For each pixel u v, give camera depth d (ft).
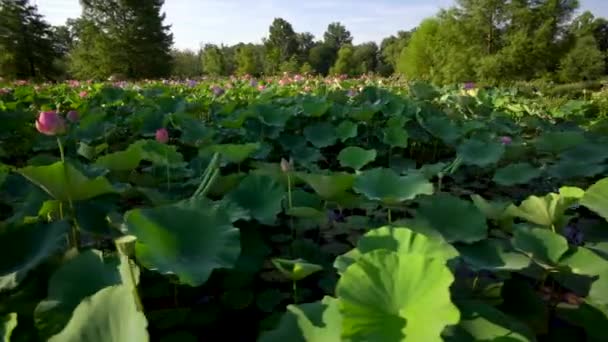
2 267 5.02
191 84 33.22
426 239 4.84
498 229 8.16
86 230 5.78
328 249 7.68
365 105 16.62
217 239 5.10
